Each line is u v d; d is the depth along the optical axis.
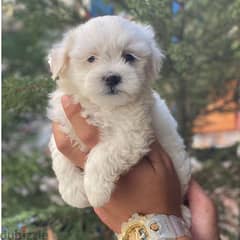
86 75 0.28
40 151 0.57
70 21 0.46
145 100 0.28
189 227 0.28
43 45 0.60
